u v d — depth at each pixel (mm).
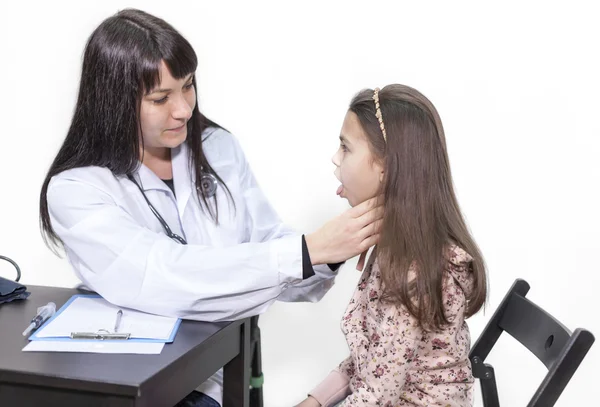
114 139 1594
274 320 2604
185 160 1752
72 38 2795
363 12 2650
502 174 2605
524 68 2586
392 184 1360
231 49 2729
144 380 1175
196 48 2742
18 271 1702
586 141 2562
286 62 2701
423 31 2627
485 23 2594
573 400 2383
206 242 1750
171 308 1479
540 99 2582
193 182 1760
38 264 2775
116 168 1621
